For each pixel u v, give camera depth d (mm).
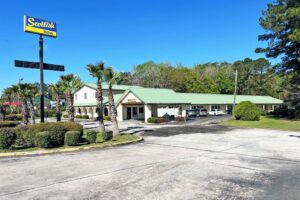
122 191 6727
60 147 13484
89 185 7250
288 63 34844
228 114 54219
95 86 48969
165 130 23938
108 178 7910
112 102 19453
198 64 88938
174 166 9438
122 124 33688
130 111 42969
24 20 18750
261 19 35312
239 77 78375
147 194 6492
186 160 10492
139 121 38375
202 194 6492
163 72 71188
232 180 7691
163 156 11375
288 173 8500
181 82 69688
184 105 42719
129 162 10148
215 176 8117
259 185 7223
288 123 28922
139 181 7582
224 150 12922
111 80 19500
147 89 41906
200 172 8602
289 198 6230
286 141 16203
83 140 15477
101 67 19500
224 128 25469
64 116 53125
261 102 59719
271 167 9320
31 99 31250
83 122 39656
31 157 11570
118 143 14805
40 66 18172
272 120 33156
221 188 6957
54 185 7285
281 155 11570
